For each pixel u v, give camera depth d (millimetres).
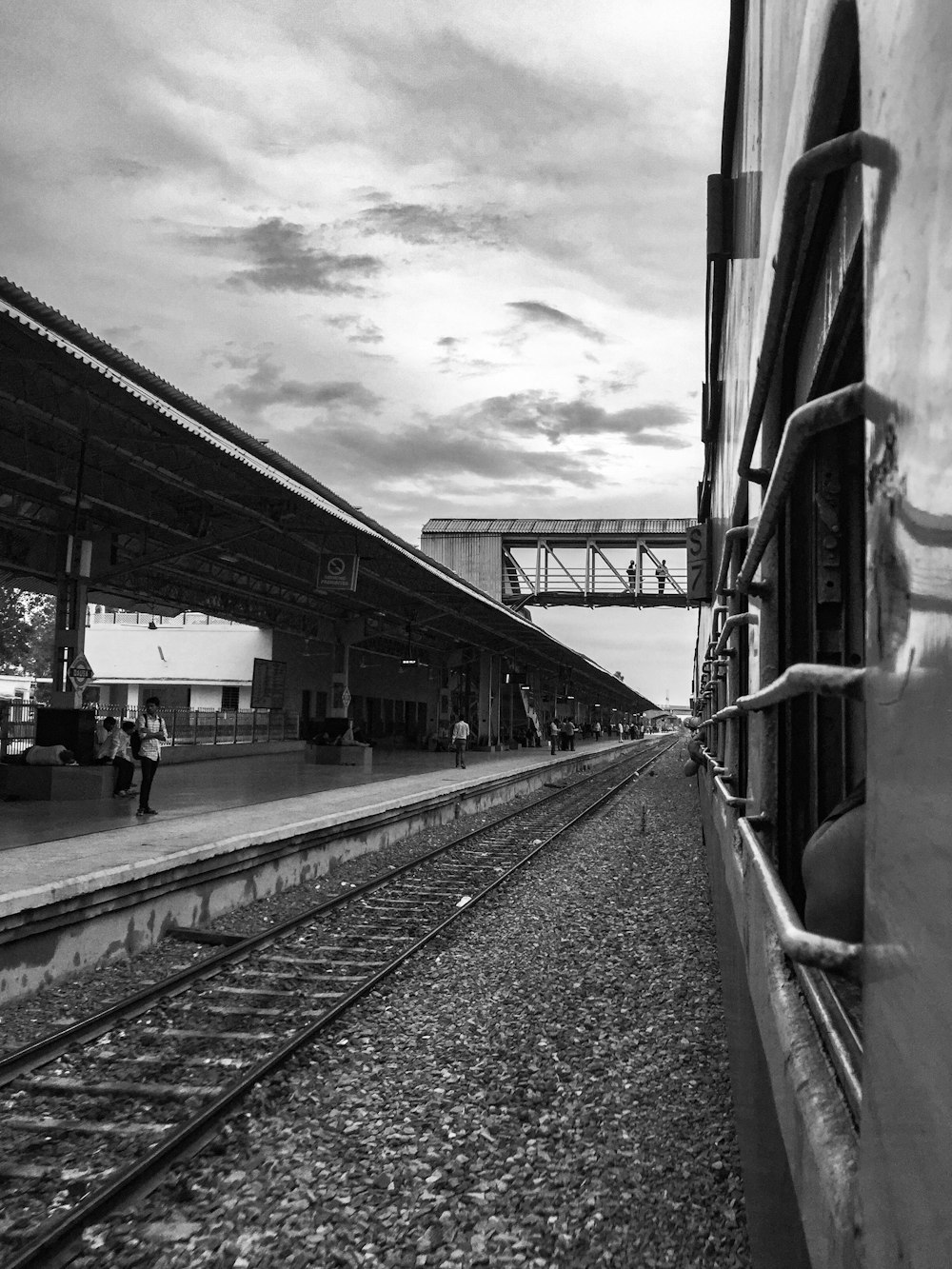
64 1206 3668
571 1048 5402
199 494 13930
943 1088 730
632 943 7941
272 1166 3957
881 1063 951
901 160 875
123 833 10266
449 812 18641
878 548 991
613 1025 5801
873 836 1013
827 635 2193
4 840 9680
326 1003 6312
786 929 1212
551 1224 3486
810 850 1665
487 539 42375
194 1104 4625
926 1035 781
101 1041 5566
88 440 11750
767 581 2369
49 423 11000
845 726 2168
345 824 12703
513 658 44344
